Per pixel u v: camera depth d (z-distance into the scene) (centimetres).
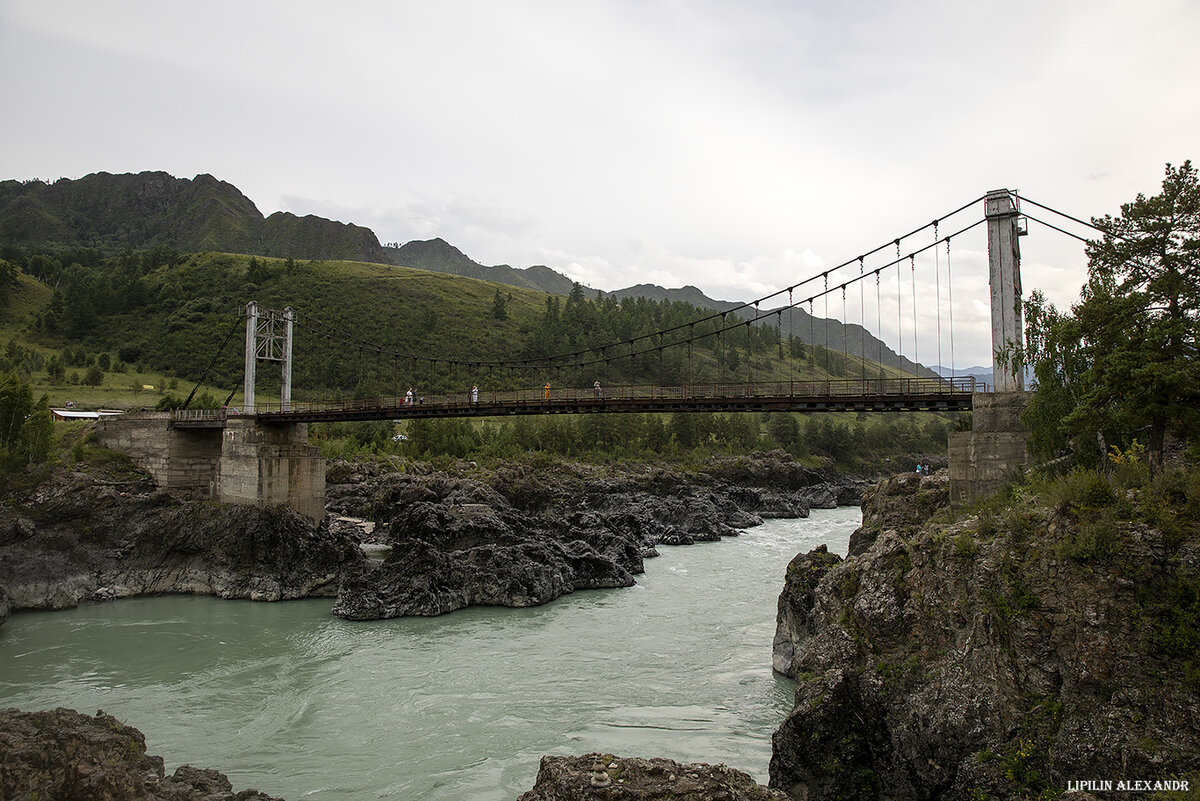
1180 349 2697
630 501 10050
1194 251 2795
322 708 3228
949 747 2122
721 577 6256
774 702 3259
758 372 18000
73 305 17038
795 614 3612
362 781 2533
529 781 2527
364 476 9525
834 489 14100
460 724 3041
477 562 5394
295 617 4956
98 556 5728
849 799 2306
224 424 6931
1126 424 2841
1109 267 3056
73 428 7475
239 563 5803
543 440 13150
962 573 2461
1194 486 2125
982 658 2181
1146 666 1848
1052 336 3312
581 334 19200
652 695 3366
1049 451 3366
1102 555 2027
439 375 14925
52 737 2084
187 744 2852
